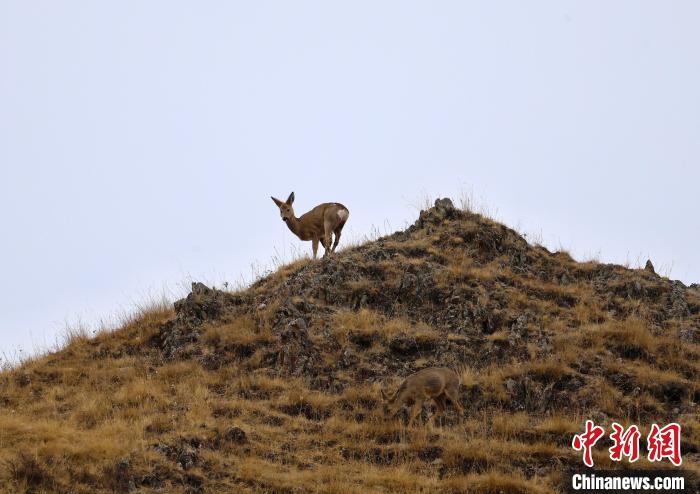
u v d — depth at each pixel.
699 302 85.88
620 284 86.38
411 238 92.69
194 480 56.66
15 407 69.75
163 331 81.56
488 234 90.69
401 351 76.06
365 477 58.38
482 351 75.75
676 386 71.62
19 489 52.75
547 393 70.19
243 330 78.62
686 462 62.28
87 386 72.50
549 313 81.75
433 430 65.00
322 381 72.44
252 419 66.12
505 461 61.25
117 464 56.28
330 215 92.69
